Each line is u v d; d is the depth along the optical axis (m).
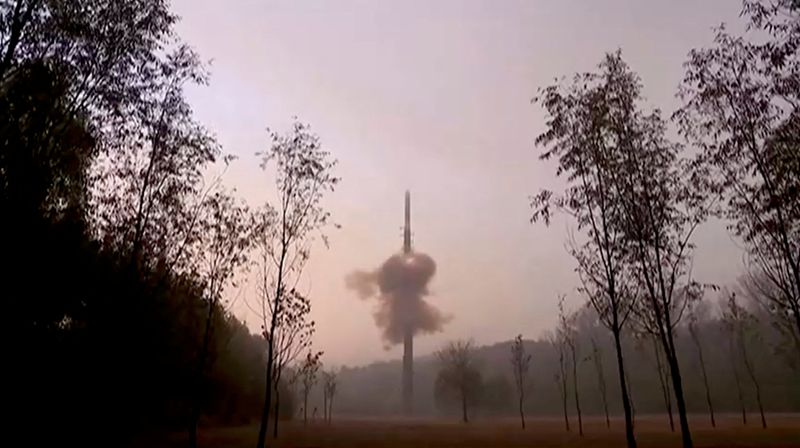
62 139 23.69
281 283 35.75
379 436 51.59
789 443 35.69
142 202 29.86
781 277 22.27
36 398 24.22
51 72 21.95
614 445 38.31
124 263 28.95
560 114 28.05
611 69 27.78
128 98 25.95
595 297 26.75
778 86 19.81
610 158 27.19
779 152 20.19
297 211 36.38
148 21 24.81
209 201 33.28
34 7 20.70
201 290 34.69
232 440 44.84
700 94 22.23
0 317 22.44
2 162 21.89
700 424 63.38
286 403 83.12
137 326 30.55
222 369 56.66
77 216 26.48
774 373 94.12
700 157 23.62
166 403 38.97
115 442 29.53
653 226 26.17
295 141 36.88
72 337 26.64
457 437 49.28
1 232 22.06
